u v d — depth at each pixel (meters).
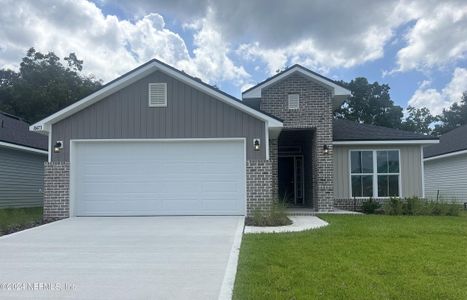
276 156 16.34
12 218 13.52
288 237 9.26
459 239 9.02
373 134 17.66
